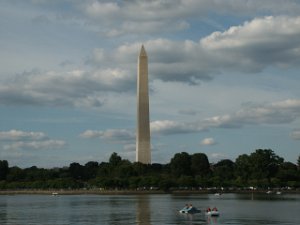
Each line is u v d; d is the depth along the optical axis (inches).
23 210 7381.9
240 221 5689.0
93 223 5610.2
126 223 5575.8
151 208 7460.6
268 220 5757.9
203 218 6018.7
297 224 5393.7
